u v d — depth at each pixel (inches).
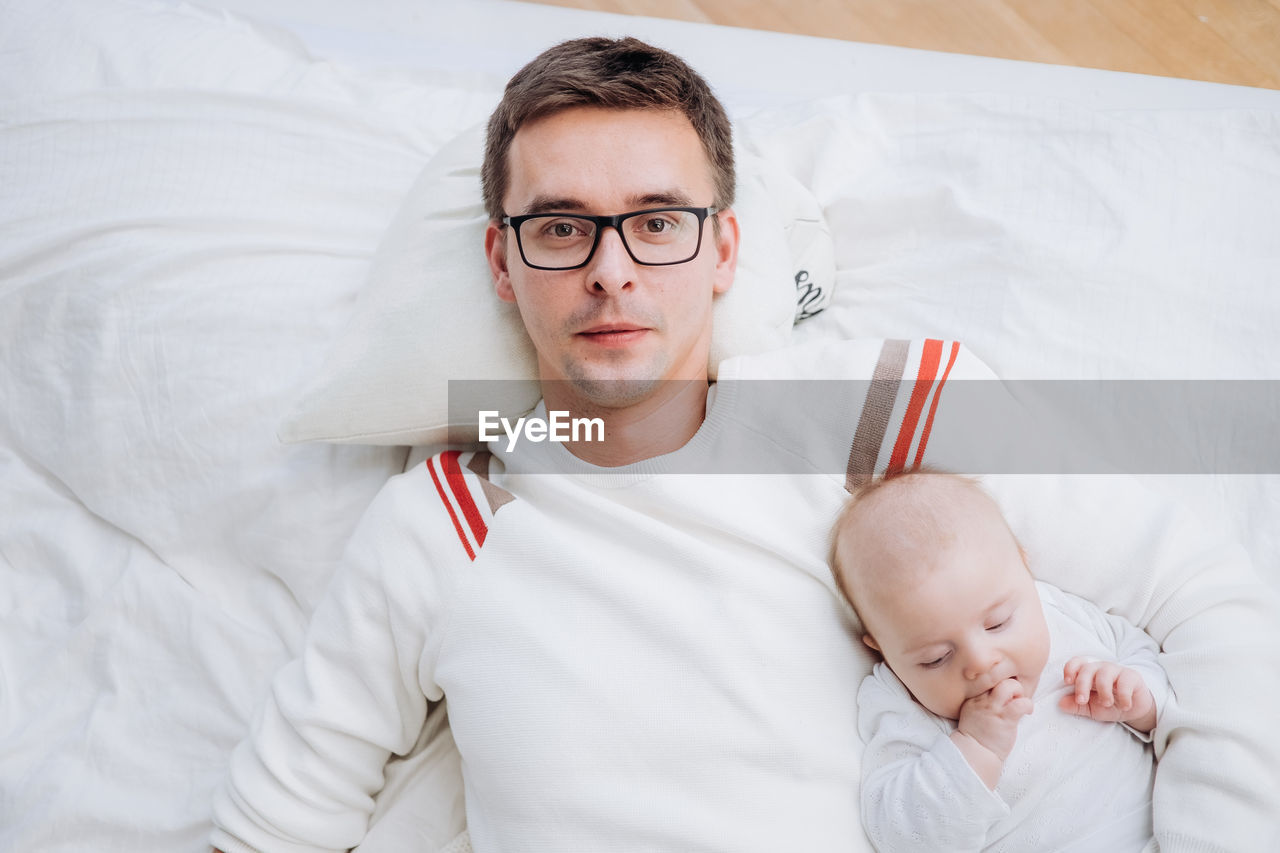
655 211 41.7
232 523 50.5
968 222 53.3
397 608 41.8
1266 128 53.2
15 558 52.7
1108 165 52.9
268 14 67.3
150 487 51.2
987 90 64.2
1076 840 38.1
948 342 45.6
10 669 50.2
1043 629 39.7
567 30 68.4
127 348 52.1
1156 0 80.4
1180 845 36.4
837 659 41.1
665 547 41.2
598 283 41.1
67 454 52.2
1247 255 49.9
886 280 54.2
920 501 40.3
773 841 37.6
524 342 47.1
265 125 57.1
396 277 48.1
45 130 56.4
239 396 50.8
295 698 42.1
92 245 54.5
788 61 66.8
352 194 56.6
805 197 54.1
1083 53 78.4
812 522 43.1
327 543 49.3
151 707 48.1
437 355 46.2
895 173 57.3
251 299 52.7
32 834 44.8
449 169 50.9
